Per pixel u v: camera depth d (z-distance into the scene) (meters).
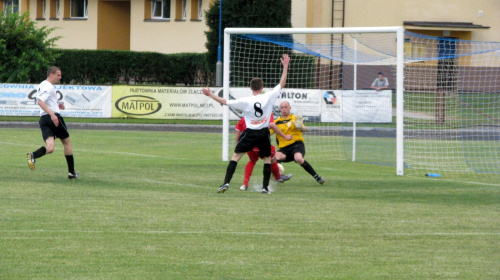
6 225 23.69
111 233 22.88
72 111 81.62
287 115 36.44
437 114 73.38
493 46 66.81
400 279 18.11
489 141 66.31
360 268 19.12
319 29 44.22
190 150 54.41
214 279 17.88
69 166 35.75
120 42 125.56
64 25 124.50
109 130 72.81
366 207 29.06
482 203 30.81
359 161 50.09
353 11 106.62
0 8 130.12
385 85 73.31
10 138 60.88
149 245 21.34
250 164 33.91
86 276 17.91
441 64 74.19
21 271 18.23
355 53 51.91
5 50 89.62
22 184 33.47
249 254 20.47
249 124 31.77
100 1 121.50
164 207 27.98
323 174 41.09
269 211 27.56
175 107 82.56
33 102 81.12
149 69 107.88
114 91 82.38
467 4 109.25
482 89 83.12
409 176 41.22
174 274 18.25
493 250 21.44
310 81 77.69
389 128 69.50
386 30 41.94
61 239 21.86
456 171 44.97
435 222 25.84
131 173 39.16
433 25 107.00
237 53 74.25
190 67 107.38
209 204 28.97
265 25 89.31
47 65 91.75
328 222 25.47
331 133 73.31
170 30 117.19
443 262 19.91
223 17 91.38
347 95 72.62
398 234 23.59
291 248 21.31
